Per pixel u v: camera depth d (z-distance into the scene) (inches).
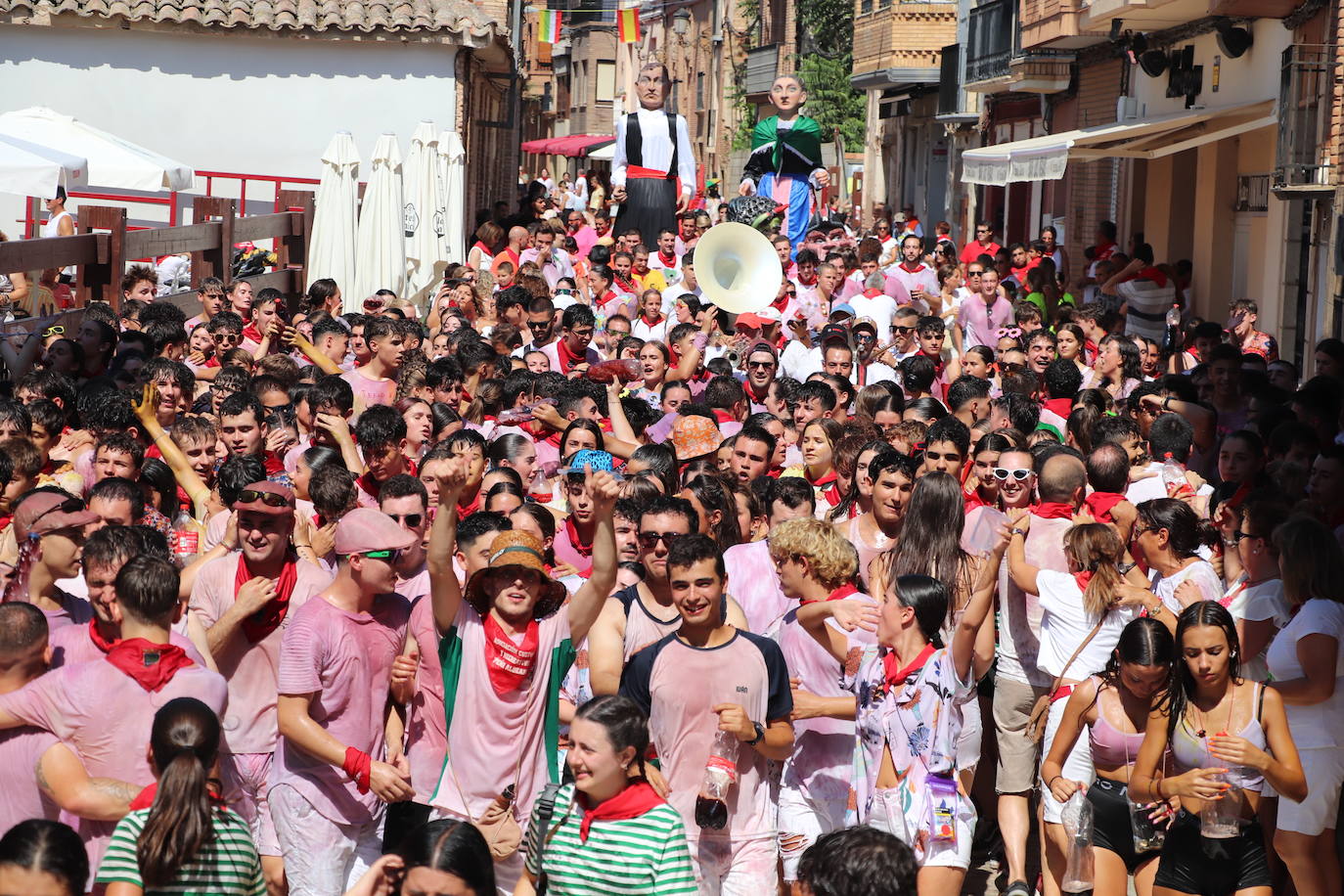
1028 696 269.9
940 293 686.5
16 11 813.2
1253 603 260.1
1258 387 428.1
